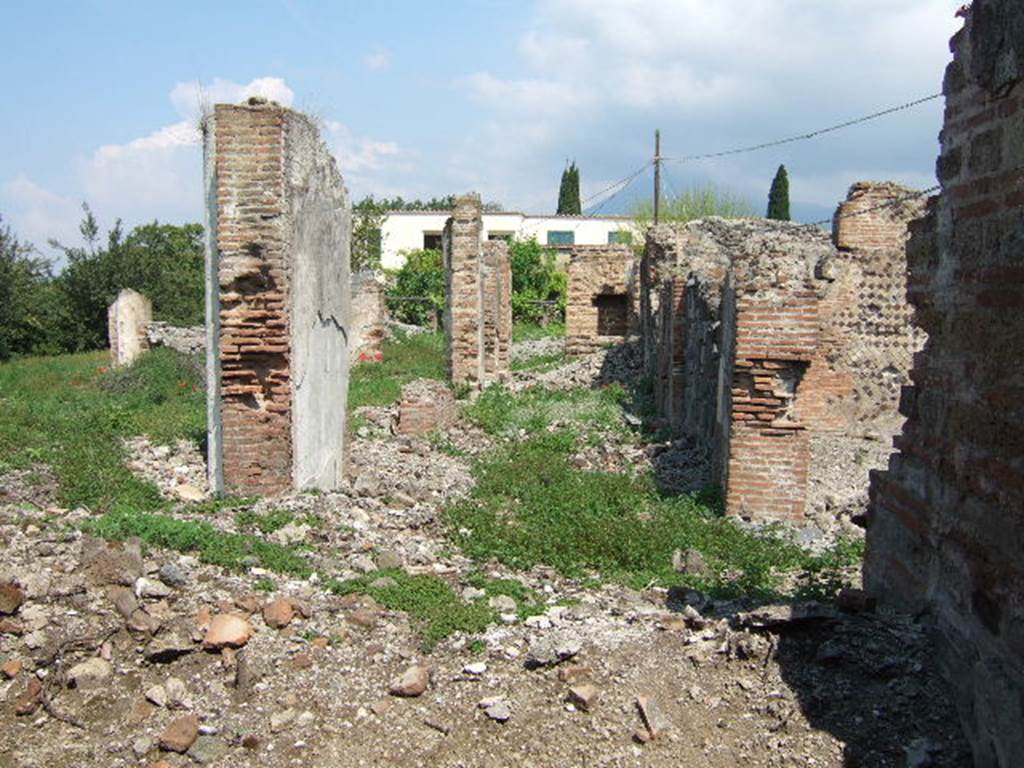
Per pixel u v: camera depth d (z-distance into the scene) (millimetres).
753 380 8742
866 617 4969
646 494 9625
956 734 4055
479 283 17797
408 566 6793
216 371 8484
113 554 5445
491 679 4867
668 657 4941
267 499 8227
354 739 4395
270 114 8055
